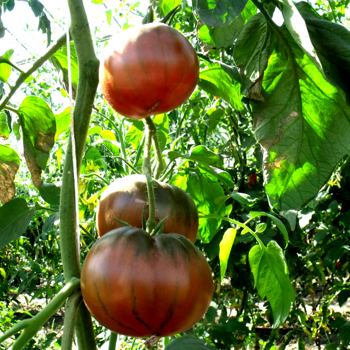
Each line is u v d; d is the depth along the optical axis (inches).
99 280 8.9
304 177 15.2
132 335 9.5
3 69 15.0
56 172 48.8
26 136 17.3
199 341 10.6
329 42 13.6
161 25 11.2
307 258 38.5
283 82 15.1
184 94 11.4
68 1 12.0
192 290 9.1
